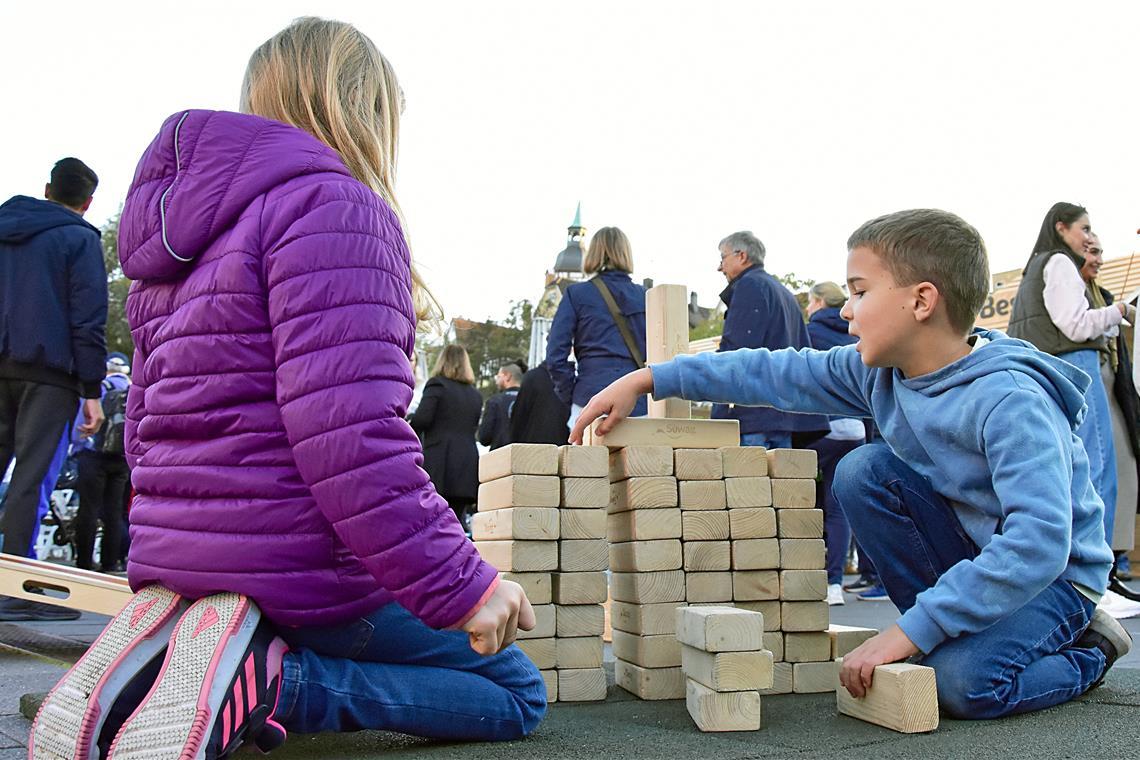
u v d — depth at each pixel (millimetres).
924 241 2111
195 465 1492
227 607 1436
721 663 1938
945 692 2004
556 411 6035
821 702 2314
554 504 2350
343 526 1419
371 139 1833
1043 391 2074
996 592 1933
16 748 1780
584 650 2344
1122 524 4680
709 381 2510
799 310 5102
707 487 2467
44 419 3842
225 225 1531
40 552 7176
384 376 1442
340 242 1479
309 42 1841
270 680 1481
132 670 1429
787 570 2484
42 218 3896
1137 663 2895
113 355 6781
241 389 1482
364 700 1632
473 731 1781
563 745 1795
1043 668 2094
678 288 2793
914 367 2211
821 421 4758
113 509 6184
